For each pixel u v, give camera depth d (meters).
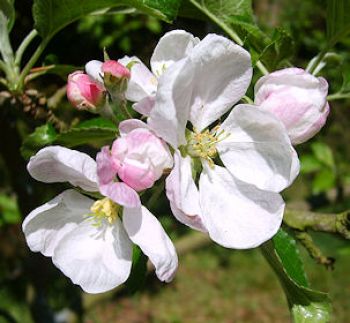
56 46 0.21
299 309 0.11
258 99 0.11
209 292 0.61
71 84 0.11
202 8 0.13
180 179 0.09
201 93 0.10
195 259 0.66
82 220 0.10
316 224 0.13
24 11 0.19
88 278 0.10
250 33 0.12
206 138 0.10
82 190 0.10
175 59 0.11
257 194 0.10
